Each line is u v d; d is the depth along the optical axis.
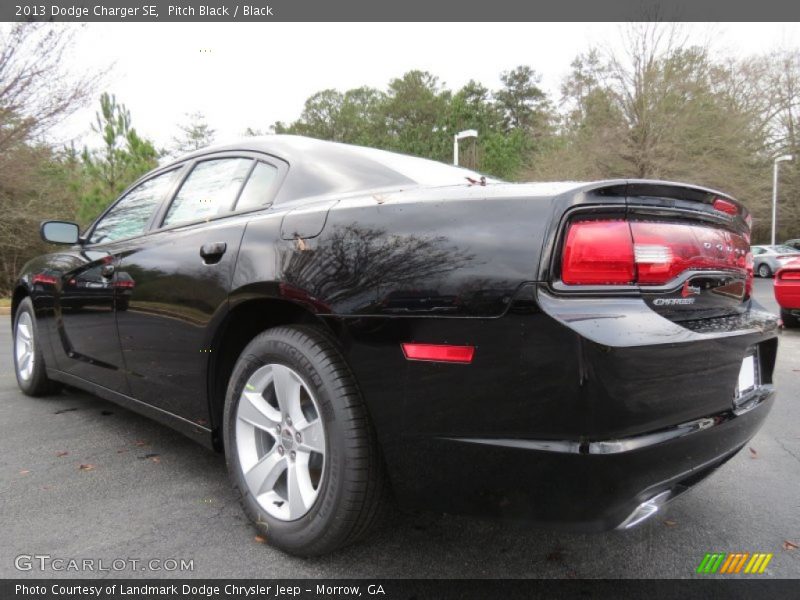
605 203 1.53
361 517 1.74
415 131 40.97
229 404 2.10
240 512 2.23
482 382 1.50
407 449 1.64
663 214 1.64
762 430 3.46
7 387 4.24
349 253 1.77
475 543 2.03
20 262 15.01
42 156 13.88
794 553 2.02
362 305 1.69
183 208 2.70
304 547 1.84
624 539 2.10
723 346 1.68
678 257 1.63
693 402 1.59
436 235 1.63
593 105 23.72
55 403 3.76
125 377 2.75
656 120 22.42
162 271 2.44
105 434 3.15
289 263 1.90
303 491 1.85
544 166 25.02
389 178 2.16
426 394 1.58
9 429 3.22
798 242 28.58
